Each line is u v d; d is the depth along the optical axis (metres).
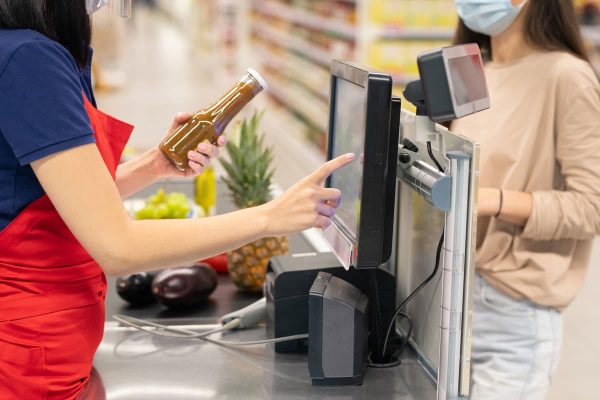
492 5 2.22
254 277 2.21
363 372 1.67
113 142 1.64
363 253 1.49
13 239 1.49
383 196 1.47
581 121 2.17
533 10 2.27
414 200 1.77
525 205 2.15
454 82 1.34
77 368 1.57
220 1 12.71
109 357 1.78
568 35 2.28
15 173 1.47
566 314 4.62
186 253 1.46
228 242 1.47
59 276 1.53
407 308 1.84
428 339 1.68
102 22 10.05
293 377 1.68
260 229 1.47
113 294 2.25
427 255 1.68
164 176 1.92
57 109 1.38
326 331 1.61
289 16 10.14
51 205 1.51
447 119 1.37
